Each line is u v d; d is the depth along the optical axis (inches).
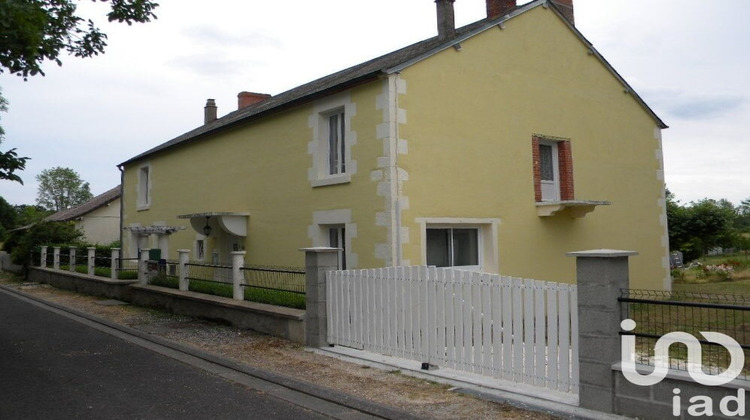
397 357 303.6
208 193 632.4
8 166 347.6
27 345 375.2
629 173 575.8
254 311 403.2
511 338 249.1
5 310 556.4
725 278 815.7
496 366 253.6
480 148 454.3
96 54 431.5
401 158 406.3
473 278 264.2
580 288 221.9
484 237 459.8
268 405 240.8
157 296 546.9
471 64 455.5
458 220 433.4
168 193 721.0
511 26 487.8
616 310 215.9
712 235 1027.9
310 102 483.2
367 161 420.8
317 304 348.8
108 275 674.2
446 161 431.2
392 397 246.4
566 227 510.3
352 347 331.0
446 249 442.9
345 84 430.6
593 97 550.3
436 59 432.8
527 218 480.7
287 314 368.8
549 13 520.1
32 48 320.8
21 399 248.8
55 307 575.2
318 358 321.1
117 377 289.1
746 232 1405.0
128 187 841.5
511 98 480.7
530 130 492.4
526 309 243.9
